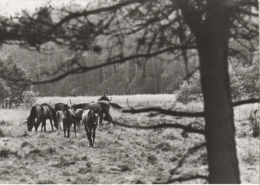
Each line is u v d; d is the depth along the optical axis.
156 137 16.41
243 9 3.82
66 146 14.62
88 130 15.06
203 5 3.77
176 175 9.79
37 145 14.59
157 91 88.31
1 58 41.00
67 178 9.70
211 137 3.80
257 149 12.80
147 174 10.14
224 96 3.77
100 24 3.57
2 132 17.48
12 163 11.40
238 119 19.50
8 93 40.84
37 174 10.15
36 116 20.09
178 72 80.62
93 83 104.38
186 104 31.67
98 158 12.47
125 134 17.81
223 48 3.78
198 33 3.77
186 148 13.54
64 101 61.66
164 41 3.88
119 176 9.98
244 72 28.47
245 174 9.70
